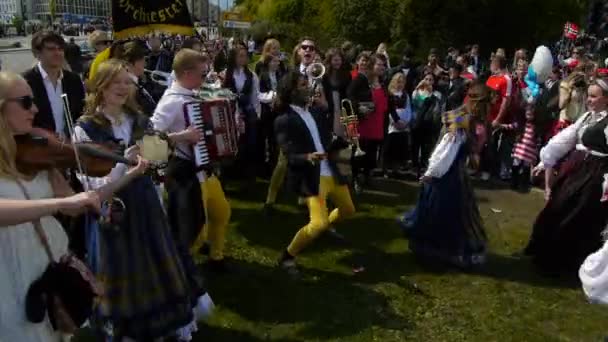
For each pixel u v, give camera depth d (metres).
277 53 7.01
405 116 7.07
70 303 2.24
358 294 4.17
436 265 4.67
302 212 5.85
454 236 4.53
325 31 22.45
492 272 4.59
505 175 7.15
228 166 6.54
